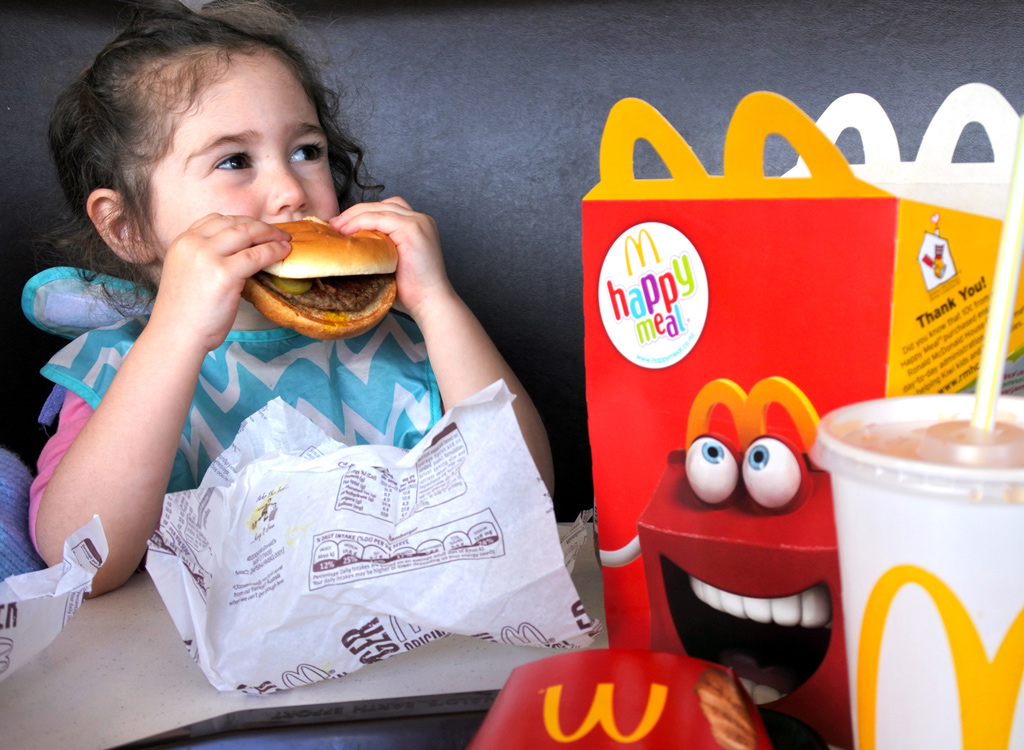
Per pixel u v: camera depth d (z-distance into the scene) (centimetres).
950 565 33
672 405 50
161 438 93
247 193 113
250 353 126
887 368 43
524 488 49
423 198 149
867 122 79
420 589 51
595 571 75
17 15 134
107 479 90
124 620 71
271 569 56
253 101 114
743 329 47
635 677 41
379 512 54
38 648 51
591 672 42
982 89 69
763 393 47
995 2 134
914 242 42
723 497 49
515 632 51
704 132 142
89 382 116
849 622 38
